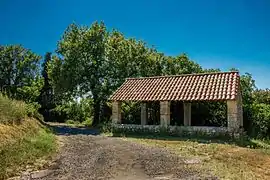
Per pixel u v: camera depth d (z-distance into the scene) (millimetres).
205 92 24297
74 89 43062
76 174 11055
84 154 15289
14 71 57125
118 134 26297
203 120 30062
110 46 44062
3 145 12977
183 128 24375
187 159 13961
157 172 11359
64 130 32094
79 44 43000
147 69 41812
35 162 12664
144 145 18938
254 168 12523
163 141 21078
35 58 58375
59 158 14062
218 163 13086
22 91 38500
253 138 25375
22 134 16297
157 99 25797
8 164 11414
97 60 43438
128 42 43938
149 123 32969
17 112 18172
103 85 42500
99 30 44031
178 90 26000
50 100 56625
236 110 22281
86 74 42781
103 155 15000
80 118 55906
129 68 42156
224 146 18219
